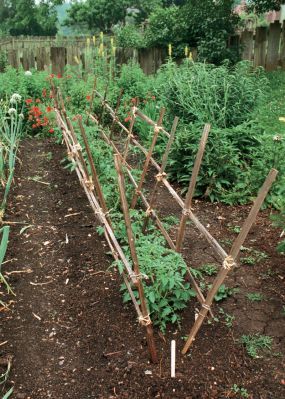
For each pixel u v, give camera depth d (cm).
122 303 330
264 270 370
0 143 544
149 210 376
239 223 452
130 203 448
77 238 420
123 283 342
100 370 276
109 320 315
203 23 1164
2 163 527
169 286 298
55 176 568
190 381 266
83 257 389
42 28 3938
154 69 1208
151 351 275
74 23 3456
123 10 3119
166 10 1272
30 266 381
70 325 314
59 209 480
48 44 1931
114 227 382
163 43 1235
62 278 364
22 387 267
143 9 3091
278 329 306
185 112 595
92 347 294
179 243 322
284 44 1220
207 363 278
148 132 649
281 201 437
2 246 295
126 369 274
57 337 304
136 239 353
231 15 1180
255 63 1234
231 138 556
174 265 297
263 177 490
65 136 570
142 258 300
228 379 268
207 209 486
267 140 552
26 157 638
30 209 482
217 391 260
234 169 513
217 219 462
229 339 297
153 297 297
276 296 338
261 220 456
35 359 286
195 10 1173
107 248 401
